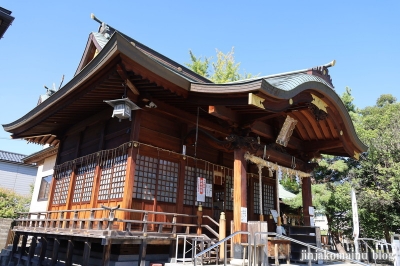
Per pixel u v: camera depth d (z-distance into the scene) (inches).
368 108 896.3
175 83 281.6
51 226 347.6
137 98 313.6
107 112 372.5
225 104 280.1
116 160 332.5
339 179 695.7
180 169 348.8
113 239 250.1
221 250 280.4
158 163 330.6
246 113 312.0
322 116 351.9
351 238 689.0
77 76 292.0
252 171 446.9
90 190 363.3
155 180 324.5
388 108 826.2
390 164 601.3
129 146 311.1
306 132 421.7
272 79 332.2
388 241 606.9
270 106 276.8
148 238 269.7
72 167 418.3
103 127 374.3
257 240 259.9
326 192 609.6
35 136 490.9
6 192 814.5
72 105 359.6
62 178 443.2
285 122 361.4
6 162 1041.5
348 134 386.0
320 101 344.2
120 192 310.3
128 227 261.6
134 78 274.1
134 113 320.5
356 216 436.5
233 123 309.3
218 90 275.4
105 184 339.9
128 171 301.9
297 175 407.2
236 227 285.1
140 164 315.9
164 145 339.9
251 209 425.7
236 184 299.4
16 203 800.3
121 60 239.1
